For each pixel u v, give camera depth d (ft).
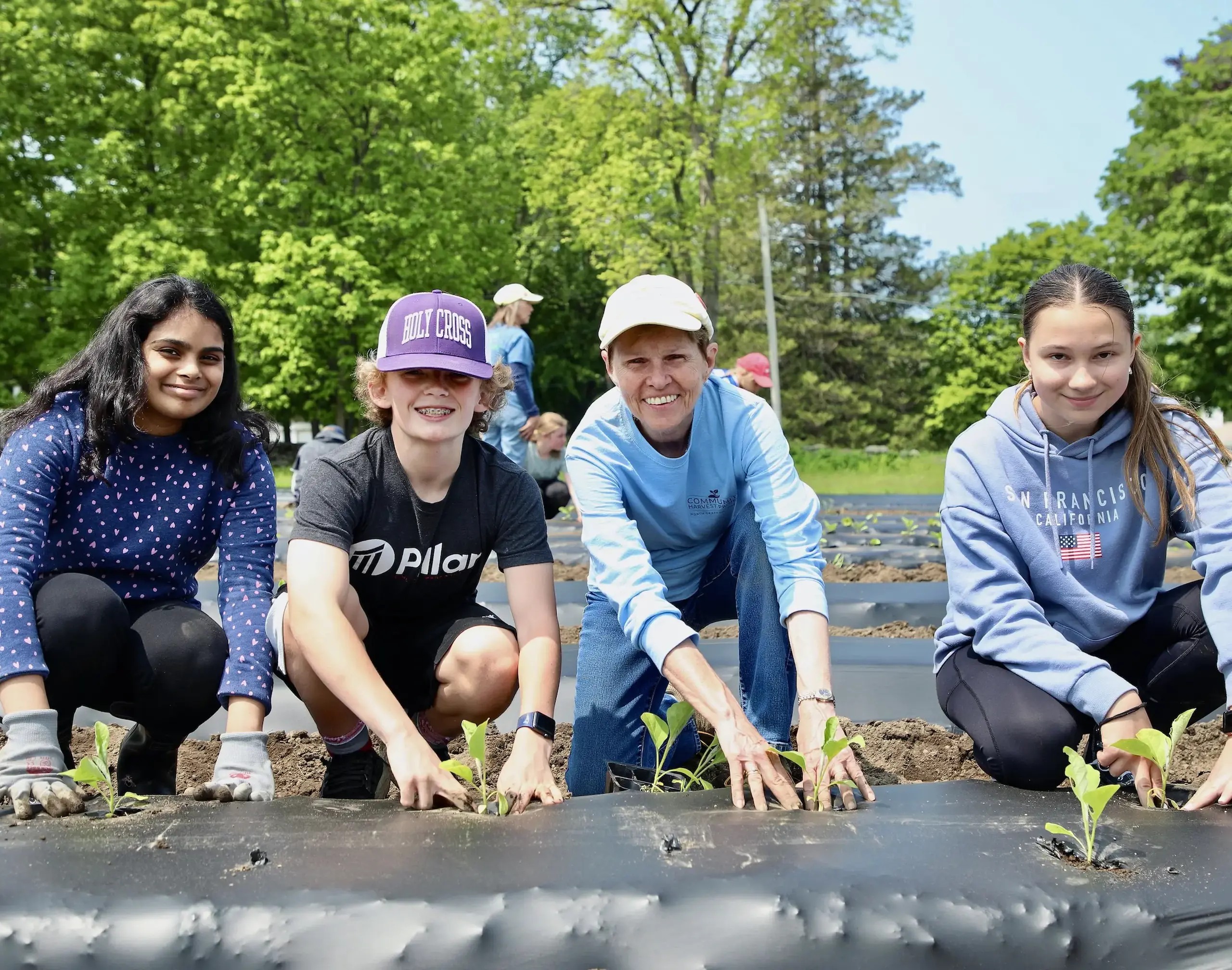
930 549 24.22
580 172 70.44
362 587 8.55
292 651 8.12
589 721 8.87
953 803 7.06
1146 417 8.07
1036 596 8.54
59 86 65.87
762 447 8.63
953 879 5.59
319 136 66.44
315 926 5.22
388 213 65.36
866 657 13.64
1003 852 6.00
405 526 8.19
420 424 7.64
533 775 7.28
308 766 10.19
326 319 65.16
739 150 68.59
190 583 8.89
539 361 110.42
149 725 8.36
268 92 62.75
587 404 118.83
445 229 66.90
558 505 29.48
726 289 116.98
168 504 8.36
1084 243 98.17
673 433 8.54
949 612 8.66
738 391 8.97
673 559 9.51
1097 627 8.29
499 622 8.75
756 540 8.72
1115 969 5.23
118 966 5.14
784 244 128.47
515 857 5.83
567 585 19.86
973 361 101.96
